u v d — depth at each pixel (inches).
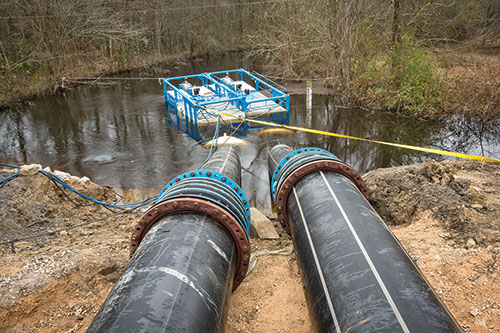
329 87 867.4
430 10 802.2
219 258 122.9
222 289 115.3
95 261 194.5
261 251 234.2
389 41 754.2
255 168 440.5
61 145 556.4
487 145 501.7
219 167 251.6
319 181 175.8
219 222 140.5
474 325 148.6
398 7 706.8
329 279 116.3
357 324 94.4
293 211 173.3
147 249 118.5
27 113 737.0
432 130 571.2
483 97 601.3
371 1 768.3
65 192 310.8
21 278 175.6
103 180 427.8
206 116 630.5
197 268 110.7
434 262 184.2
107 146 545.0
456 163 307.9
